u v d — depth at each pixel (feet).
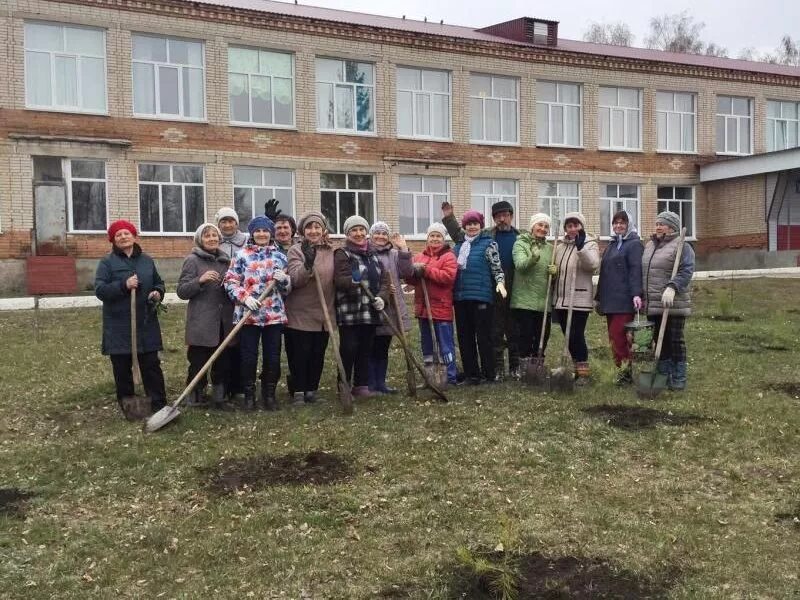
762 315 46.26
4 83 60.34
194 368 24.23
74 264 62.08
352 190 76.23
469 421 22.22
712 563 13.78
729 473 18.20
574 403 24.12
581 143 88.07
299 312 24.26
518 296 27.12
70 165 63.26
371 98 76.64
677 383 26.22
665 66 90.89
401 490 17.15
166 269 67.00
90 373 29.53
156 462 19.20
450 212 32.17
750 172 87.71
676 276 25.16
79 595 13.01
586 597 12.45
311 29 72.43
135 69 65.77
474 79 82.12
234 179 70.23
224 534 15.12
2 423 23.44
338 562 13.96
